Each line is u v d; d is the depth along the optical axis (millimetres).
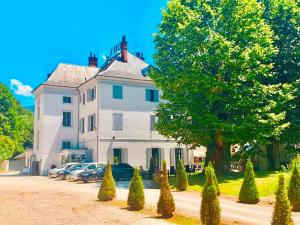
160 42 30375
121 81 41844
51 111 45438
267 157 34312
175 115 29734
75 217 14727
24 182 31875
